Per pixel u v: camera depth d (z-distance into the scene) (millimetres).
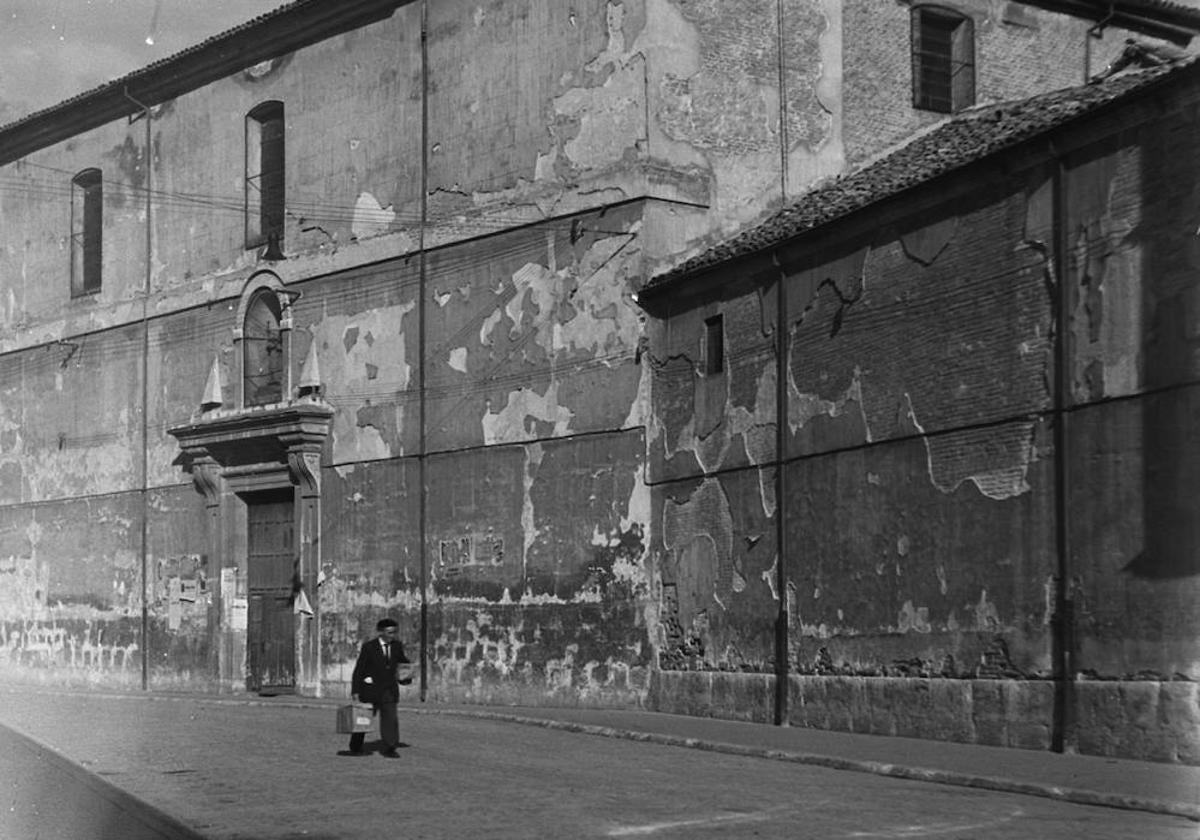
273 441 33375
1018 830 12391
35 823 13641
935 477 19906
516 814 13602
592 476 26938
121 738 22328
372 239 32062
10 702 32594
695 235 27000
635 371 26328
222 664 34688
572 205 27750
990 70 30828
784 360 23047
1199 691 16016
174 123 37594
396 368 31312
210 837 12602
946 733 19406
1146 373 16875
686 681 24766
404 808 14141
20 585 41219
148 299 37875
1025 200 18688
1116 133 17422
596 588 26672
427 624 30000
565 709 26578
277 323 34719
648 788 15508
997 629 18750
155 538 37125
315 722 25500
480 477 29172
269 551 34375
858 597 21203
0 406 42312
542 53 28672
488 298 29375
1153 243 16875
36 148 41750
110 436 38688
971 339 19422
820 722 21750
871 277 21297
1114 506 17203
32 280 41656
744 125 27719
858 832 12336
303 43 34156
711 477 24562
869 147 29281
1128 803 13688
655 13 26828
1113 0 31891
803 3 28609
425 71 31141
